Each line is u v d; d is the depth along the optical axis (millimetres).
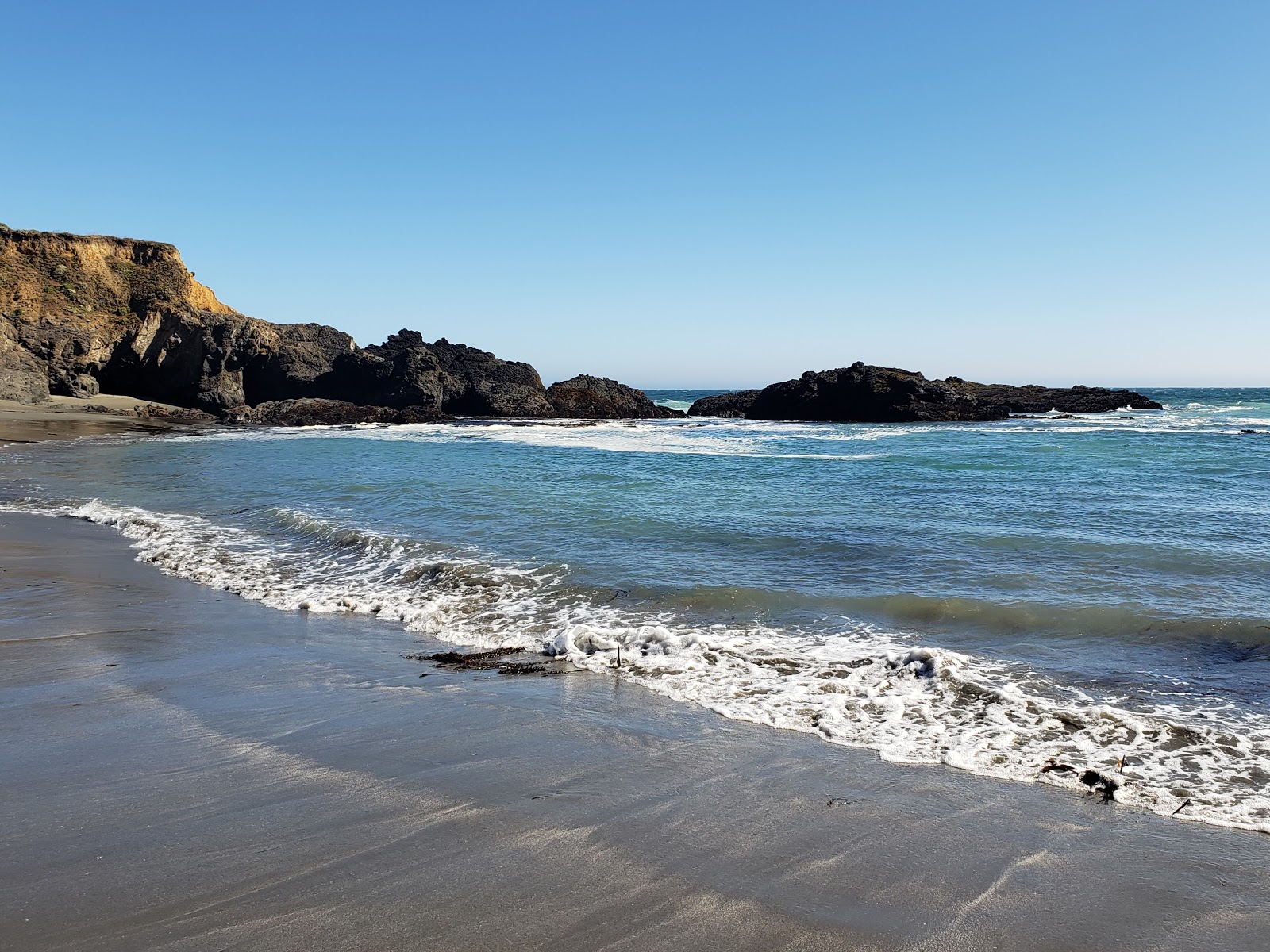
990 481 20922
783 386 61875
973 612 9109
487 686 7082
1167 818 4680
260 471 24734
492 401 63531
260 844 4035
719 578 10891
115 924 3297
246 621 9414
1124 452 29094
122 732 5707
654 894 3641
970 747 5738
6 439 37094
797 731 6055
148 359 59000
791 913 3512
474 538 13742
